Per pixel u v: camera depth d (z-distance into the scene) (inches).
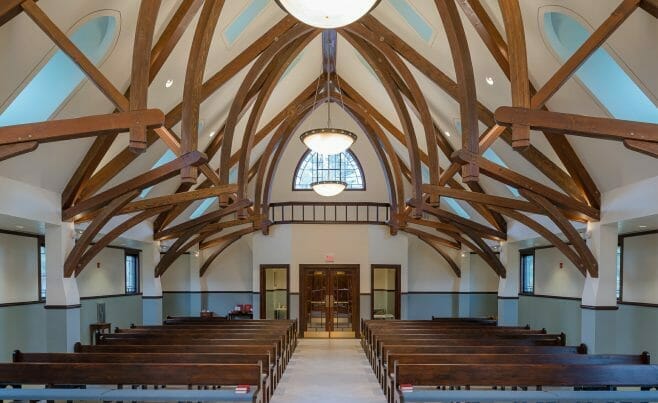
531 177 360.5
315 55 429.7
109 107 266.8
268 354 249.6
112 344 308.5
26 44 189.3
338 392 299.9
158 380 208.1
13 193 256.1
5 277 338.0
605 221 311.0
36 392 159.0
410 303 623.2
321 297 568.1
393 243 579.5
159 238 465.4
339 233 574.6
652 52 196.1
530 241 441.4
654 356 341.7
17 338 348.8
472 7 245.1
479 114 316.2
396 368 208.4
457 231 518.6
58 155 273.0
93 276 447.5
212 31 231.1
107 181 320.2
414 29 308.8
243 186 380.2
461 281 612.7
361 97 478.0
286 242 570.6
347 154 617.6
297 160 615.2
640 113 253.3
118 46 231.6
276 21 319.9
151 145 330.6
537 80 264.2
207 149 400.2
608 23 172.6
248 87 320.2
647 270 351.6
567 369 210.1
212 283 627.2
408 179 583.2
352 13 171.8
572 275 438.0
